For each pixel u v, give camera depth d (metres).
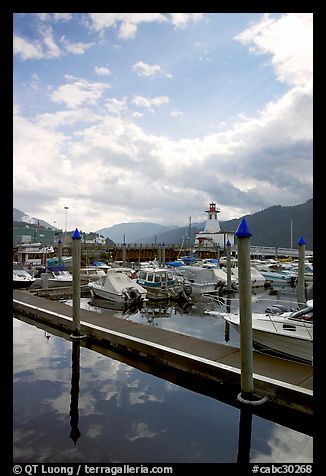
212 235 57.56
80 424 5.78
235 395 6.73
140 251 49.34
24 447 5.12
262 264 34.06
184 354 7.82
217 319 15.04
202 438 5.46
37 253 37.53
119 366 8.53
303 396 5.80
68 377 7.78
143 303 18.14
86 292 21.77
